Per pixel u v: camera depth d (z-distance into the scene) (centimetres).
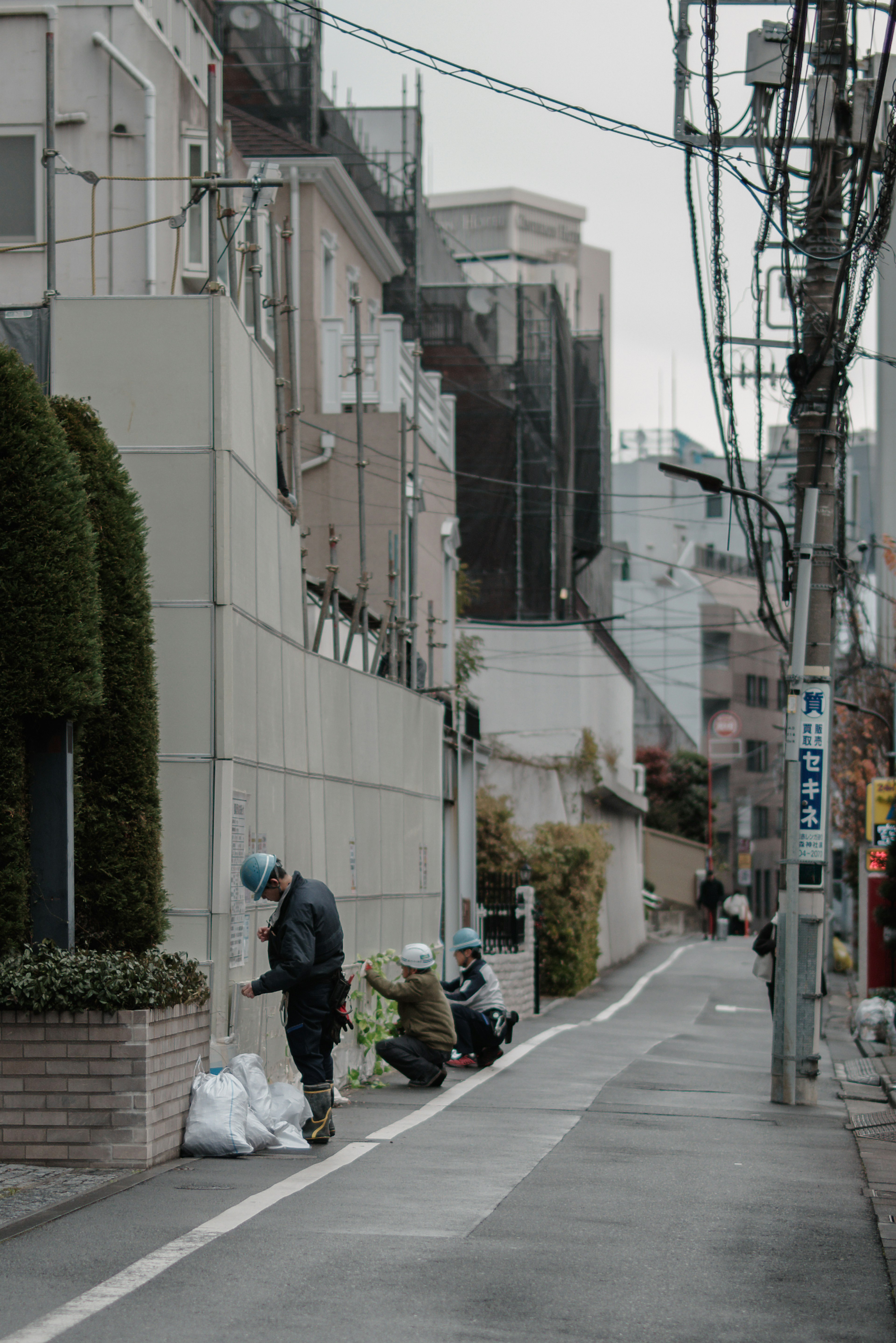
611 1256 793
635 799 5212
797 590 1664
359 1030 1666
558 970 3512
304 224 3044
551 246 12112
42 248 1914
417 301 4559
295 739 1505
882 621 4381
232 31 3922
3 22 1967
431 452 3222
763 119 1570
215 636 1254
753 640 8900
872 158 1529
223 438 1268
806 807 1680
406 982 1625
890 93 1602
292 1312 661
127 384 1279
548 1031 2486
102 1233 800
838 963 4272
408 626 2309
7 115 1964
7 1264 733
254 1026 1309
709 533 9244
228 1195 908
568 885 3569
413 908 2084
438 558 3272
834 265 1656
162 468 1270
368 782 1841
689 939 6719
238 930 1265
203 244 1973
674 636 8656
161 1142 1002
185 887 1234
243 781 1295
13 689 1007
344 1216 860
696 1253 809
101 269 1953
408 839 2070
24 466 1018
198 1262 743
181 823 1240
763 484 1945
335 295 3219
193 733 1247
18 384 1025
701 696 8625
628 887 5488
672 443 9938
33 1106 973
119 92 1962
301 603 1576
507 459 4962
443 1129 1265
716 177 1443
